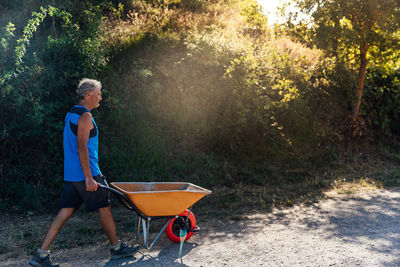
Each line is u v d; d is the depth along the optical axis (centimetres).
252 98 781
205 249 396
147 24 973
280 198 620
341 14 794
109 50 760
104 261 361
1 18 716
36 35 705
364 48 869
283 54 936
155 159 657
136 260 363
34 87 587
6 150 579
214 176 696
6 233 446
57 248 397
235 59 807
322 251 385
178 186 431
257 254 379
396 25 763
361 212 536
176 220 418
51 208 547
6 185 547
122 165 632
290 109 813
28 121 584
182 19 1057
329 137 913
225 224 491
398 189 682
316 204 587
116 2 1085
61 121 609
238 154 752
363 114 1004
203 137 752
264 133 777
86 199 343
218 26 1063
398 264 350
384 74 972
